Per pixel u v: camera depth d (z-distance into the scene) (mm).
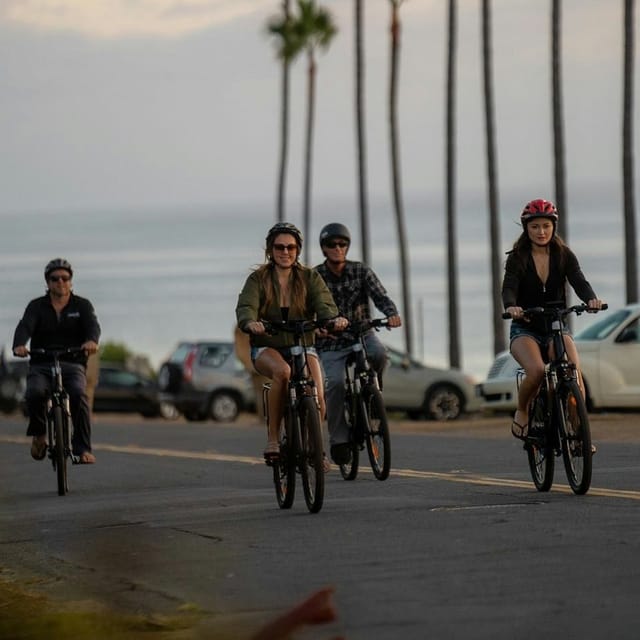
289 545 27766
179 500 36406
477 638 19531
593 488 34156
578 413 32219
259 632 15703
